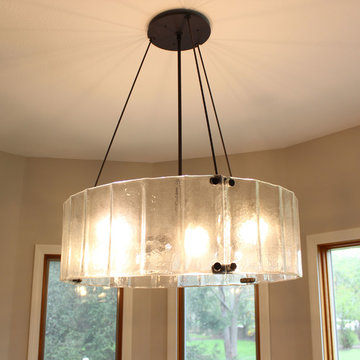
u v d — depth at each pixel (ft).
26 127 10.66
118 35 7.27
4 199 11.85
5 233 11.67
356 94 9.14
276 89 8.95
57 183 12.39
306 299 10.63
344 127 10.66
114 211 5.15
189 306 11.85
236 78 8.55
